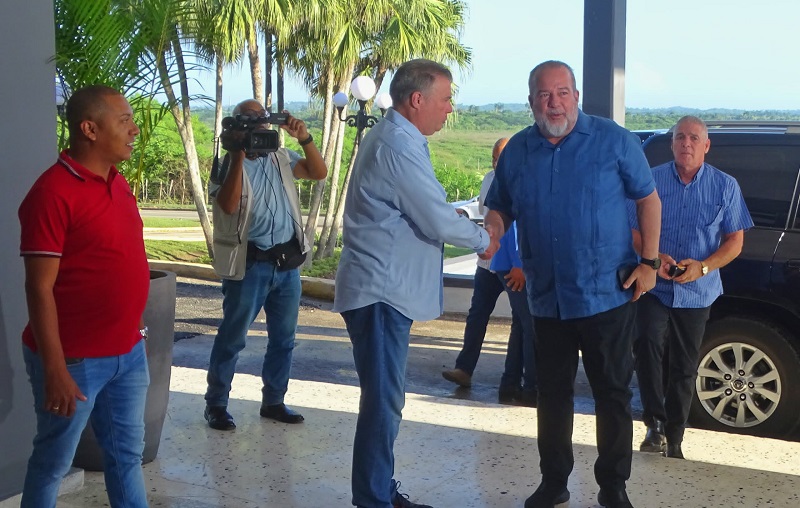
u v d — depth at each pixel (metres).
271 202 5.25
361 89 7.12
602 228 3.96
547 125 3.90
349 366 8.50
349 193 3.98
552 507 4.21
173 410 5.77
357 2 19.59
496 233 4.18
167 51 5.08
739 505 4.32
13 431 4.03
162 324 4.70
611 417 4.08
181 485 4.54
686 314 4.97
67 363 3.17
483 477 4.69
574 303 4.00
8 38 3.92
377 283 3.85
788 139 6.14
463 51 20.61
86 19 4.63
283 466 4.82
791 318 5.94
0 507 3.97
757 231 6.02
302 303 12.76
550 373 4.18
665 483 4.61
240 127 4.91
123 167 5.27
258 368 8.22
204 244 22.16
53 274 3.06
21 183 4.00
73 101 3.15
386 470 3.93
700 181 5.02
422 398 6.20
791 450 5.15
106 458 3.43
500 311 11.46
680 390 4.99
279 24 18.42
